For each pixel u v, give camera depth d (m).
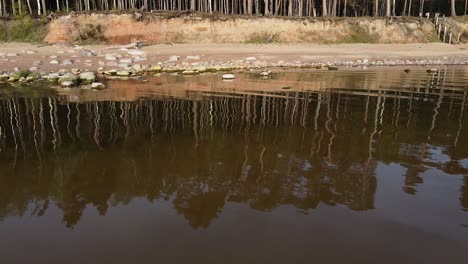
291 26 44.25
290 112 12.22
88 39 38.69
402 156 7.62
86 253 4.22
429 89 17.45
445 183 6.24
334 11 52.84
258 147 8.23
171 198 5.63
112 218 5.00
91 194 5.79
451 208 5.35
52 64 24.11
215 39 41.56
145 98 14.71
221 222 4.88
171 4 51.50
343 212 5.19
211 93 15.88
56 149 8.12
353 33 46.03
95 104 13.51
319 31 44.97
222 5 51.81
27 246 4.38
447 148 8.23
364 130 9.83
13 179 6.37
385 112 12.28
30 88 17.00
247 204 5.41
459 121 11.02
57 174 6.60
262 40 42.44
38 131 9.76
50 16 39.25
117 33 39.50
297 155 7.64
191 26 41.69
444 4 68.69
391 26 47.44
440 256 4.21
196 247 4.32
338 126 10.29
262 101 14.17
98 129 9.96
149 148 8.16
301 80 20.08
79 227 4.78
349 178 6.41
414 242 4.48
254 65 26.50
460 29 49.22
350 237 4.55
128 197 5.64
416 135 9.34
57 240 4.49
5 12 41.91
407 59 32.94
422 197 5.70
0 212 5.20
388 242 4.47
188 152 7.86
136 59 27.89
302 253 4.23
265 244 4.38
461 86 18.58
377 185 6.12
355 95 15.64
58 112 12.18
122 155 7.66
